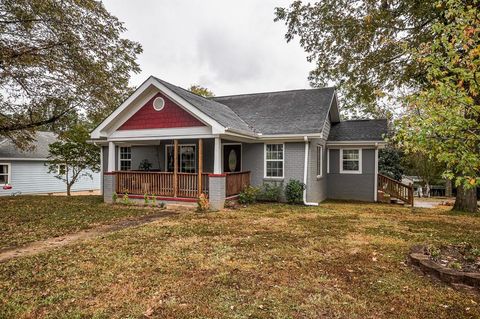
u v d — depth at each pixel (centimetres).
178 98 1042
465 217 927
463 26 425
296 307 327
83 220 857
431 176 2158
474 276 377
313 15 1214
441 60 445
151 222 820
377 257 502
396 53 1095
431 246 527
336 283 394
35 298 353
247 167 1292
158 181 1162
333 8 1149
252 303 337
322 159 1416
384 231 702
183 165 1423
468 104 405
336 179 1503
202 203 1002
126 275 423
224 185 1058
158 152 1470
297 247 562
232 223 794
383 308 326
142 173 1192
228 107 1506
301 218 873
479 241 607
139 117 1159
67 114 1397
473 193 1080
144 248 557
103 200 1324
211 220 838
